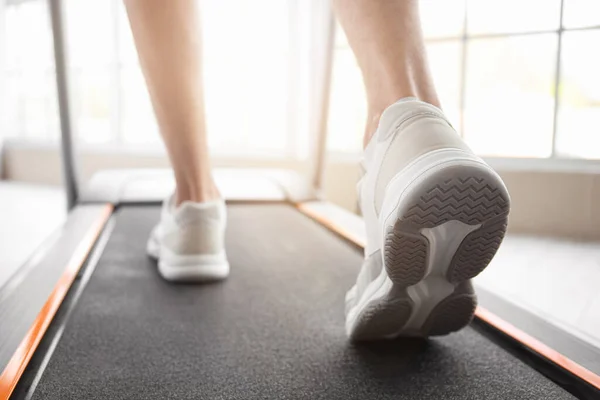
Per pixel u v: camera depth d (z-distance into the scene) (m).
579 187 2.92
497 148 3.47
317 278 1.15
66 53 1.92
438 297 0.70
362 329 0.76
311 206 2.01
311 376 0.71
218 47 4.50
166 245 1.13
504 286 2.06
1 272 2.26
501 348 0.81
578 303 1.87
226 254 1.35
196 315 0.93
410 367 0.74
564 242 2.73
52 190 4.62
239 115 4.54
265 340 0.82
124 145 4.71
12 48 5.48
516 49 3.32
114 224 1.70
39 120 5.46
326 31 2.02
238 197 2.13
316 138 2.15
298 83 3.94
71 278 1.05
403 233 0.61
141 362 0.74
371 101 0.74
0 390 0.63
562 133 3.23
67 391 0.66
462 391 0.68
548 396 0.67
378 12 0.71
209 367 0.73
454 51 3.50
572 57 3.14
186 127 1.02
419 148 0.62
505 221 0.62
